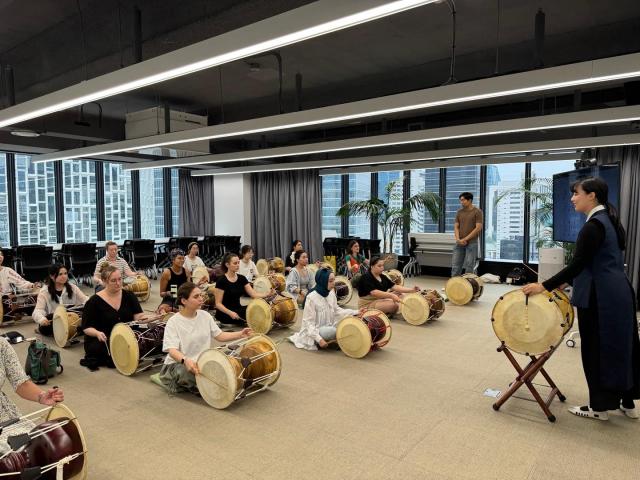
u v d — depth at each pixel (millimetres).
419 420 3127
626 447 2748
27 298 6039
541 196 8812
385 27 4641
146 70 3146
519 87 3330
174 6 4020
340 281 7234
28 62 5551
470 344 4988
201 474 2473
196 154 8703
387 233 11094
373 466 2547
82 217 11109
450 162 8719
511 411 3268
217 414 3236
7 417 2162
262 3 3607
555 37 4895
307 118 4715
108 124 8594
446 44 5102
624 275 2916
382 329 4605
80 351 4789
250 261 7359
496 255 9828
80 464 1981
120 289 4426
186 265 7168
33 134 6684
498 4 4047
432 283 9477
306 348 4816
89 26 4598
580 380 3867
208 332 3779
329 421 3115
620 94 6070
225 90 6977
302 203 11930
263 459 2627
